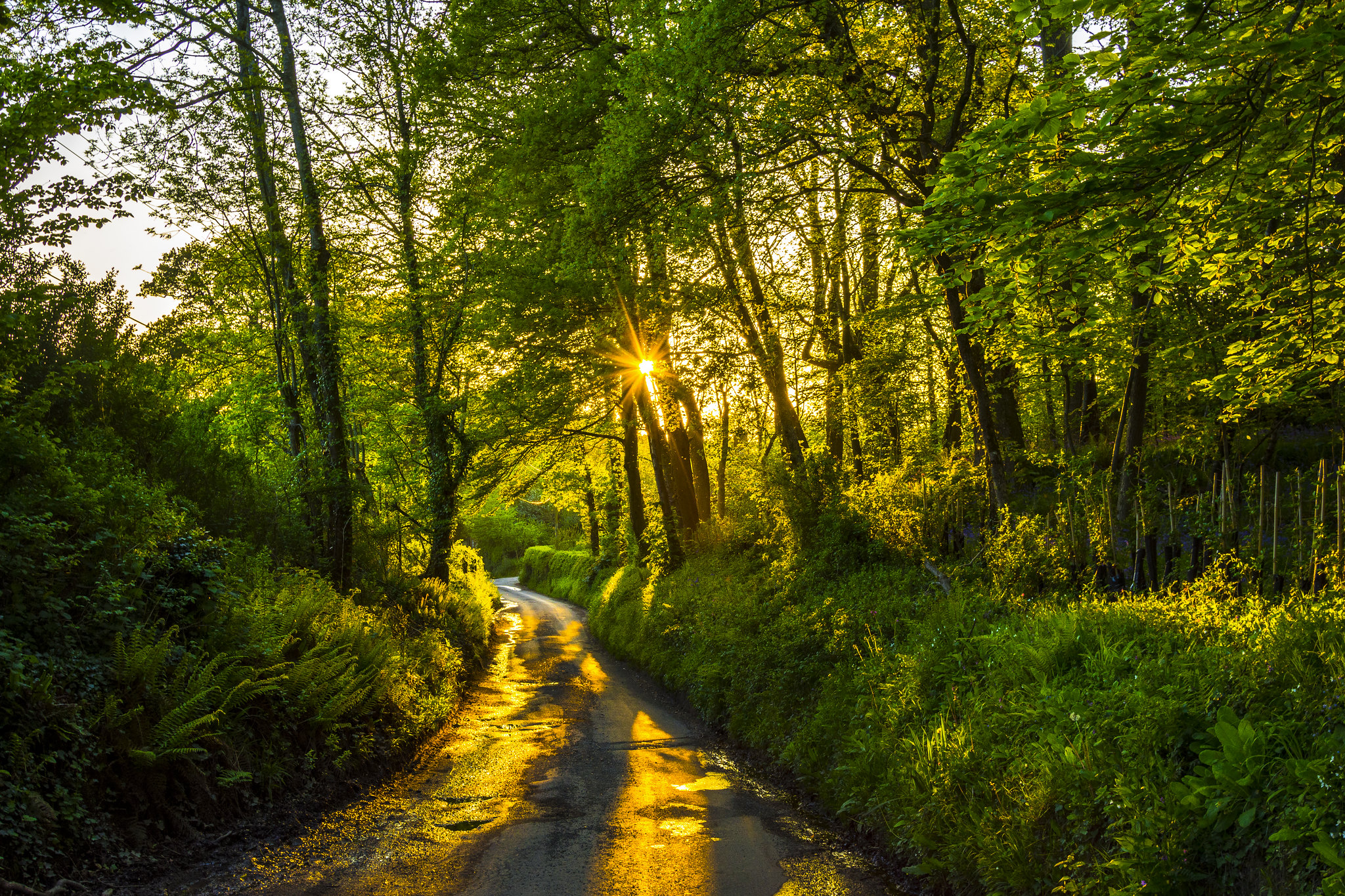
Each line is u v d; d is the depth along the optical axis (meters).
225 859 5.98
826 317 20.19
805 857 6.30
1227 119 5.22
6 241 9.16
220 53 13.66
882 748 7.05
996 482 11.56
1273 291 8.04
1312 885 3.41
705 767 9.50
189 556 8.30
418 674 12.84
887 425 20.30
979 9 11.21
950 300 11.67
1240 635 5.59
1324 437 13.36
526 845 6.52
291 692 8.22
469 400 22.30
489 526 80.88
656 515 26.20
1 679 5.50
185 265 15.41
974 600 9.10
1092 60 5.52
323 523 15.54
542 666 21.11
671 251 16.70
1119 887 4.23
